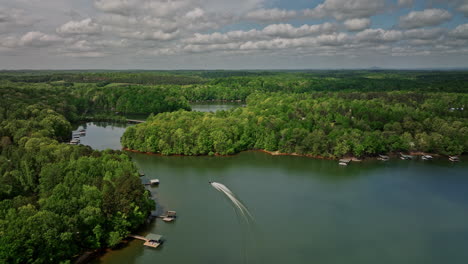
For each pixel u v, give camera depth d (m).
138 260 86.31
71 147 136.38
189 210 116.50
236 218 111.50
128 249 90.62
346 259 90.56
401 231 105.69
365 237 101.69
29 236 73.00
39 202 88.06
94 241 86.06
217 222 108.44
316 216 114.44
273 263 87.62
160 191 133.38
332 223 109.88
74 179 103.94
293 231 104.31
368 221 111.50
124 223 92.31
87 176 107.19
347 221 111.31
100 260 85.31
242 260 88.31
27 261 70.00
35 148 140.62
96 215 87.44
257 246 95.25
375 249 95.69
